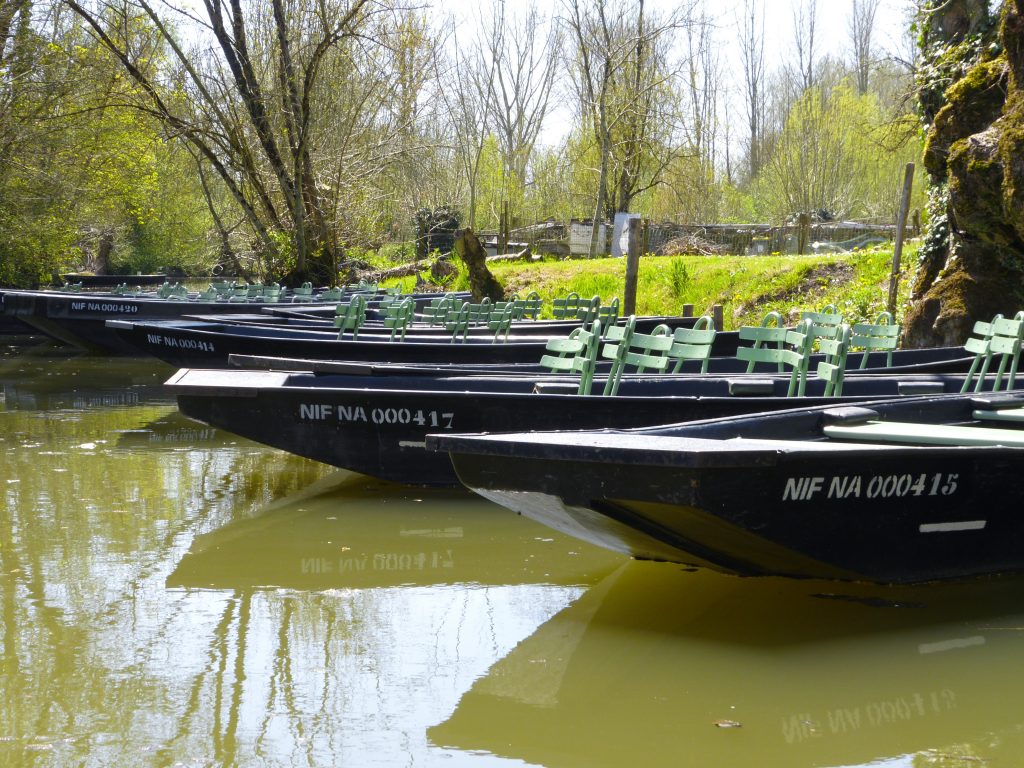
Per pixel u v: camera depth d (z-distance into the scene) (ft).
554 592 20.04
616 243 108.47
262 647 17.11
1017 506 19.30
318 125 92.73
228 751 13.39
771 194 164.35
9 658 16.55
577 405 26.21
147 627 17.99
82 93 87.51
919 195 146.51
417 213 125.08
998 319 28.68
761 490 16.66
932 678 15.74
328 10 83.92
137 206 113.09
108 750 13.43
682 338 30.22
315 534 24.27
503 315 49.24
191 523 25.23
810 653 16.78
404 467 28.19
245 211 91.61
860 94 193.57
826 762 12.89
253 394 27.94
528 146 171.73
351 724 14.21
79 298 66.85
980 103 46.24
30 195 90.79
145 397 49.42
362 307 48.39
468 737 13.74
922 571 19.08
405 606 19.20
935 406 23.00
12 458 33.53
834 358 28.22
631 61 133.59
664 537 18.08
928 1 52.24
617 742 13.56
